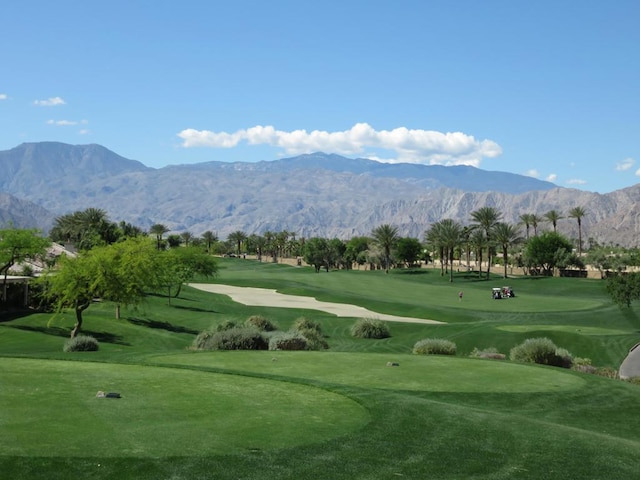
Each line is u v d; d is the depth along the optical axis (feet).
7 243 183.73
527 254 491.72
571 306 302.04
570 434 50.01
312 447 41.47
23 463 34.68
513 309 287.89
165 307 245.04
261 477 35.53
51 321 169.37
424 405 56.44
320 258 565.12
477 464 40.78
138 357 85.15
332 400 57.77
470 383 76.13
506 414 56.90
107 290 167.02
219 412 50.78
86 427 43.29
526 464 41.47
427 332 190.90
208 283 400.26
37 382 60.29
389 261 582.76
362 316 253.65
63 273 161.89
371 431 46.60
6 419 44.62
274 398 57.62
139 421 46.06
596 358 154.71
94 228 376.48
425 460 40.86
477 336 174.91
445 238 467.93
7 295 193.77
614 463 42.83
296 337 112.27
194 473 35.22
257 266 646.74
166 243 586.45
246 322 173.17
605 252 574.56
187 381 64.59
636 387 77.46
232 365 82.79
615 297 235.20
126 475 34.17
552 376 82.02
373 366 85.56
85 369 70.23
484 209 472.03
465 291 385.50
